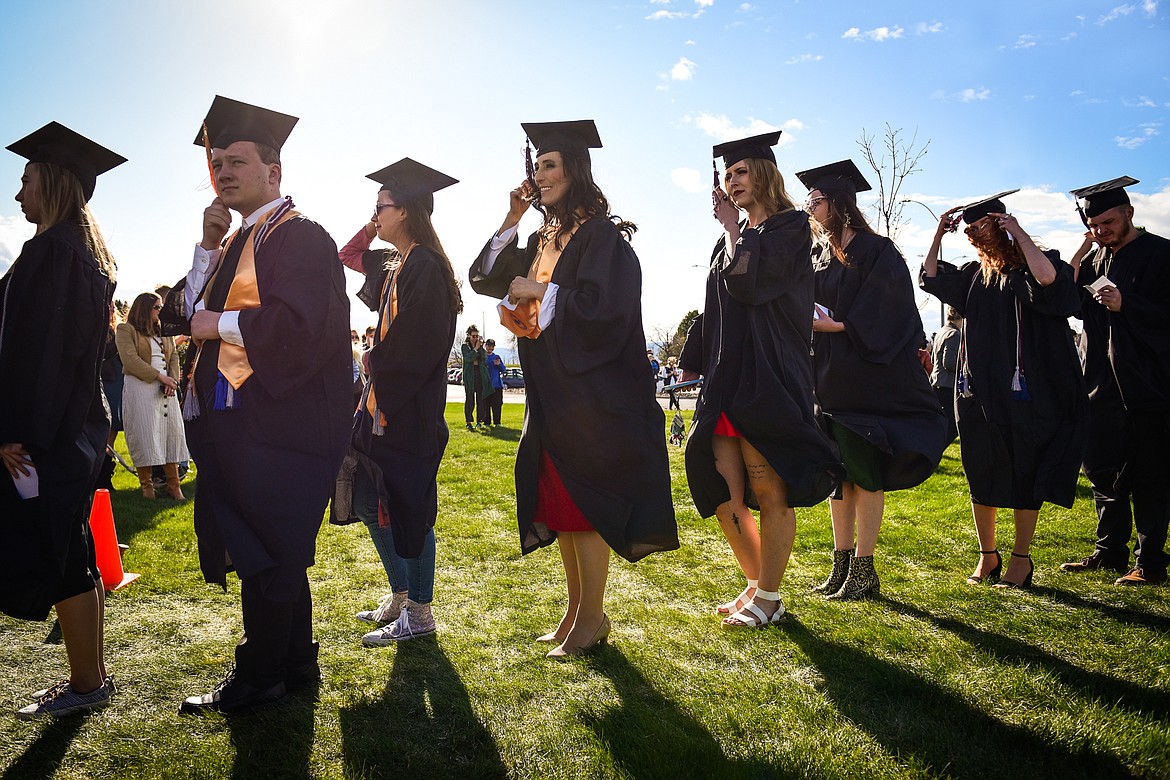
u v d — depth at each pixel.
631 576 4.33
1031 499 4.05
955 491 6.95
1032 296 4.05
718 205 3.60
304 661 2.87
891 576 4.34
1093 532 5.29
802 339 3.52
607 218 3.25
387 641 3.31
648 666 3.05
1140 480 4.31
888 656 3.15
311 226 2.69
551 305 3.04
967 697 2.75
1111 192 4.54
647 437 3.14
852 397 3.97
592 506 3.04
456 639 3.37
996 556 4.29
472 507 6.40
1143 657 3.09
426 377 3.31
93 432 2.67
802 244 3.46
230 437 2.54
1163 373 4.23
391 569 3.55
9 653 3.20
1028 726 2.51
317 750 2.41
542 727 2.56
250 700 2.65
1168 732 2.43
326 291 2.62
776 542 3.50
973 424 4.25
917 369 4.03
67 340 2.46
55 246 2.49
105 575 4.05
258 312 2.52
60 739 2.45
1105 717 2.57
